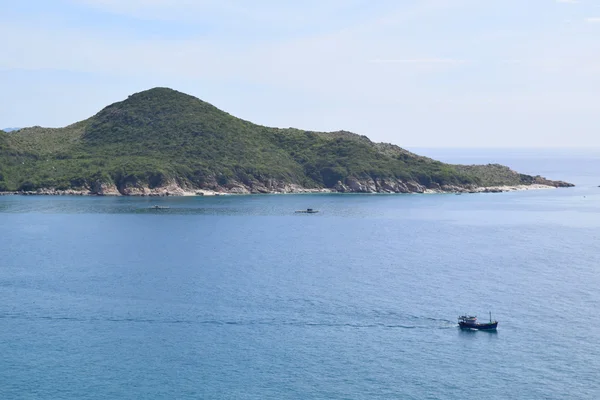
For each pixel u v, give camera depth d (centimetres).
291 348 13750
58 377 12394
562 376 12438
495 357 13262
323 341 14138
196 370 12706
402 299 17038
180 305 16475
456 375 12481
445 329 14838
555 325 15062
